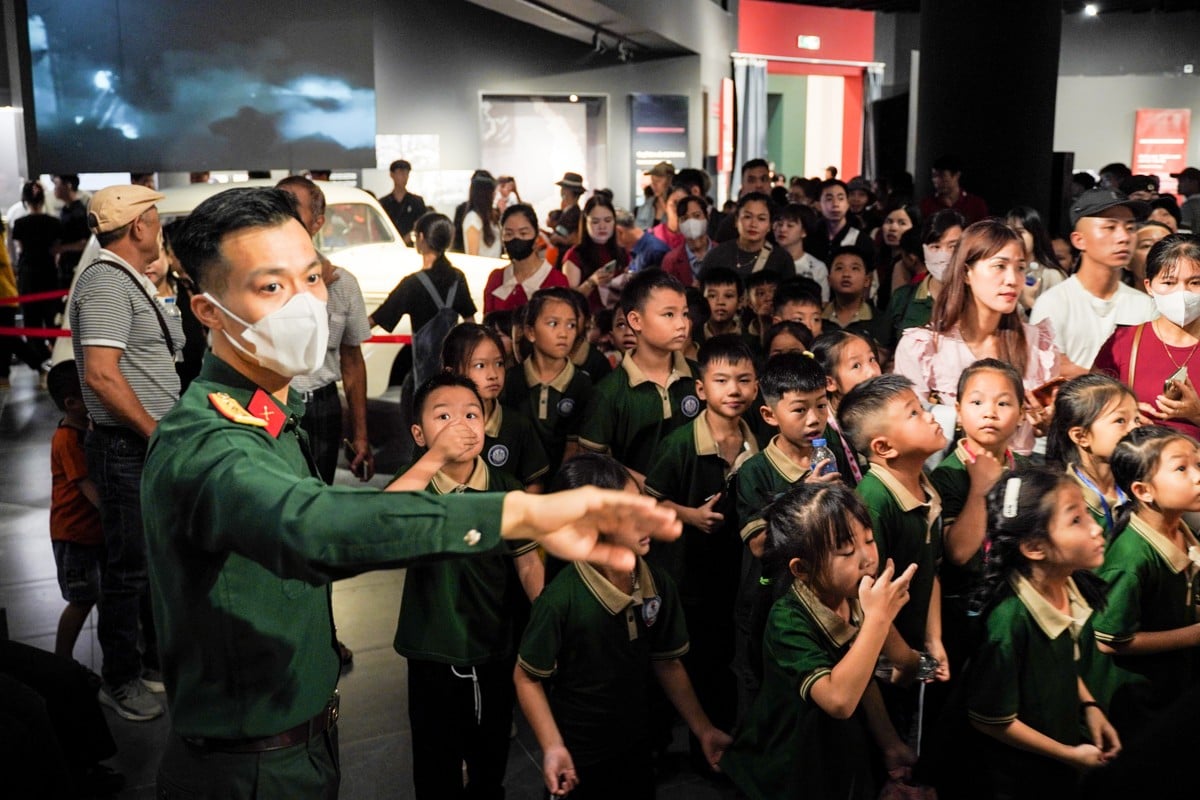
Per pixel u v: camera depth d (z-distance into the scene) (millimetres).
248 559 1652
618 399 3719
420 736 3049
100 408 3545
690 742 3381
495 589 3016
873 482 2869
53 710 2965
